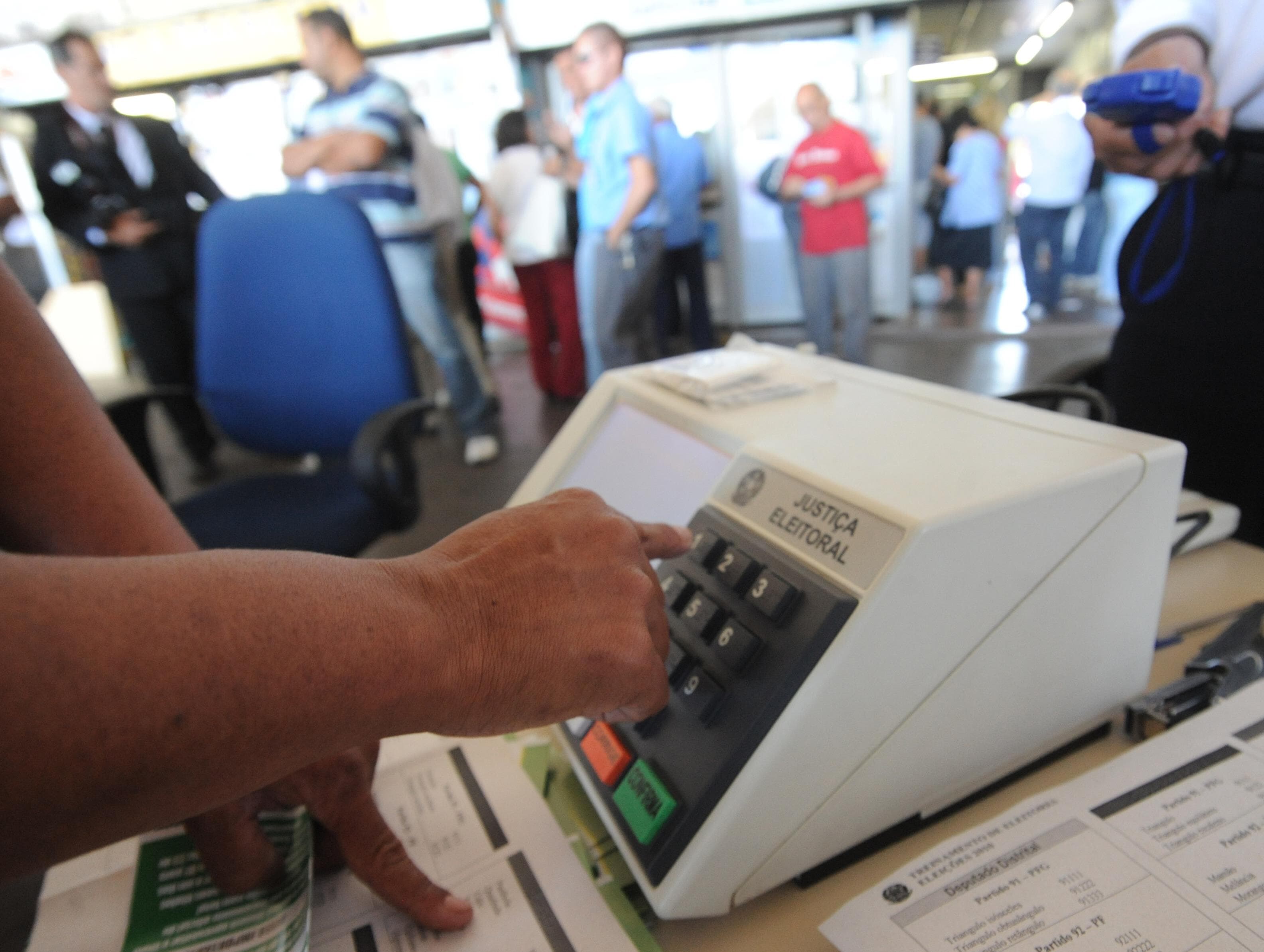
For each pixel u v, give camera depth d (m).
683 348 4.43
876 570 0.33
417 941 0.34
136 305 2.58
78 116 2.35
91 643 0.18
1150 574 0.41
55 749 0.17
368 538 1.18
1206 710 0.40
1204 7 0.67
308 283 1.26
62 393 0.40
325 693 0.21
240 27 4.14
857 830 0.37
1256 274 0.71
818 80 4.24
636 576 0.30
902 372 3.44
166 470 3.15
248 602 0.20
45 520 0.40
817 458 0.42
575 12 4.09
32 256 4.34
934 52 4.92
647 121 2.34
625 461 0.58
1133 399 0.86
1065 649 0.40
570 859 0.38
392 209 2.26
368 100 2.15
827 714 0.33
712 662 0.36
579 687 0.28
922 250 5.45
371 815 0.35
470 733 0.26
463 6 4.00
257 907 0.35
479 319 3.45
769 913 0.36
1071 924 0.30
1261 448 0.76
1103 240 4.72
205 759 0.19
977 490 0.35
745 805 0.33
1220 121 0.70
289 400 1.33
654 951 0.32
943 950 0.29
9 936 0.56
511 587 0.26
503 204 3.30
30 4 4.05
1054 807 0.35
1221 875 0.31
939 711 0.36
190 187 2.60
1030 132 4.15
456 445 3.04
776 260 4.65
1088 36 7.29
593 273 2.49
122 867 0.39
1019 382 3.13
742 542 0.40
